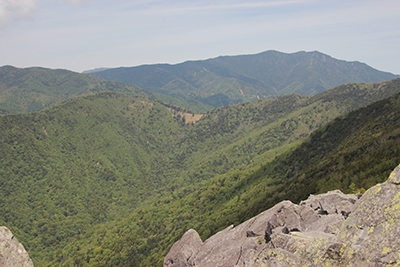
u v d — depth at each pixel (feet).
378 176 171.73
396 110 349.82
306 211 59.62
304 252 34.55
